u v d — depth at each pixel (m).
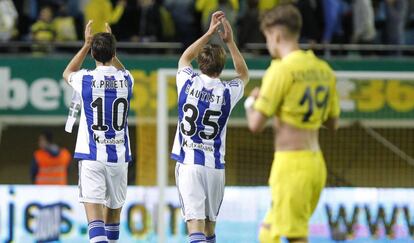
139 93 45.47
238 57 27.22
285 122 21.27
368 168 46.12
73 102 27.14
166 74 34.84
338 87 45.12
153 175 43.97
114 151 26.92
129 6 50.81
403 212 41.16
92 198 26.72
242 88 27.05
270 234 21.86
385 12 52.34
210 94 26.42
